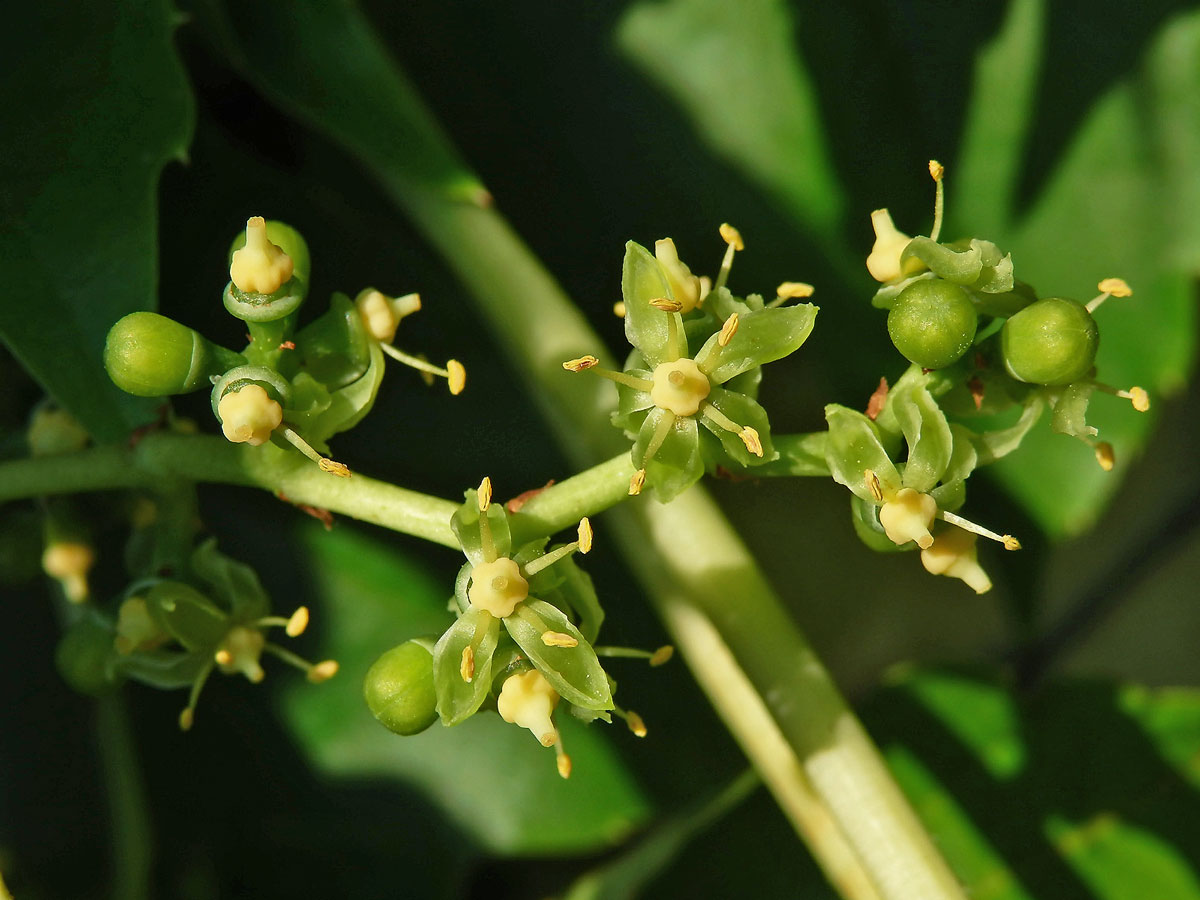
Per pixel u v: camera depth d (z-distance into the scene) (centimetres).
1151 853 12
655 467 10
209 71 12
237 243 10
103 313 11
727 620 11
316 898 12
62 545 11
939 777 12
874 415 10
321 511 10
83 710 12
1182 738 12
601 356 12
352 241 12
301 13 12
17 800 12
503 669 10
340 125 12
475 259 12
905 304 10
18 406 12
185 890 12
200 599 11
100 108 11
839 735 11
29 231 11
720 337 10
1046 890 12
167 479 11
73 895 12
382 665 10
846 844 11
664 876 12
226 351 10
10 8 11
